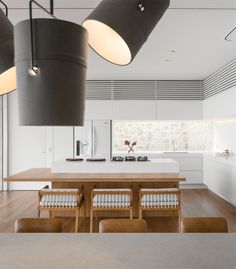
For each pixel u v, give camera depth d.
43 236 1.75
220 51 4.55
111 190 3.80
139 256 1.45
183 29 3.61
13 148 6.93
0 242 1.65
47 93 1.11
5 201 5.86
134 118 6.91
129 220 2.08
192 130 7.46
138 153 6.83
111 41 1.36
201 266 1.34
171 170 4.49
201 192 6.60
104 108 6.90
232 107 5.06
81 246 1.59
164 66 5.55
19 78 1.14
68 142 6.93
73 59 1.14
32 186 6.96
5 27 1.24
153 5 1.21
